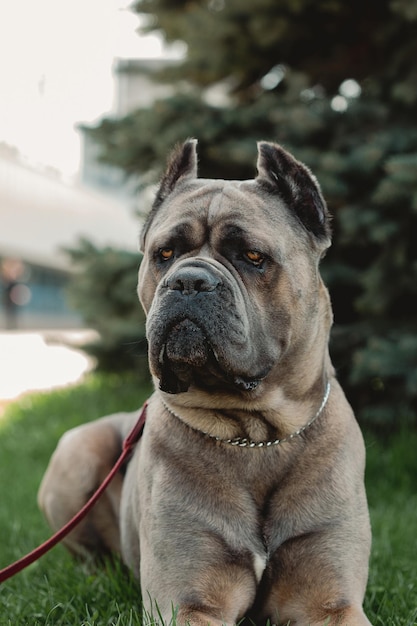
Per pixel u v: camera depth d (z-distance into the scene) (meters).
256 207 3.12
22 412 9.30
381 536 4.48
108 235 22.08
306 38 7.42
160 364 2.91
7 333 21.84
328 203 6.63
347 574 2.99
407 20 6.83
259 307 3.02
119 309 8.55
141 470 3.27
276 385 3.09
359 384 6.81
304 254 3.19
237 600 2.98
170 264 3.15
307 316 3.16
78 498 4.16
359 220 6.38
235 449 3.09
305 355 3.16
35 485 6.38
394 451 6.31
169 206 3.33
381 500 5.62
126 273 8.16
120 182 8.38
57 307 28.17
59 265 24.30
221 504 3.02
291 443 3.11
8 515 5.43
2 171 20.09
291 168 3.26
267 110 7.14
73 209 21.75
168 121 7.30
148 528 3.10
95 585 3.69
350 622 2.81
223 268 2.93
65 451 4.26
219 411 3.10
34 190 21.42
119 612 3.21
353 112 6.91
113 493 4.06
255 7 7.11
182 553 2.97
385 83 7.24
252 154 6.75
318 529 3.01
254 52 7.65
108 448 4.20
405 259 6.52
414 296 6.88
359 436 3.35
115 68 8.77
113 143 7.91
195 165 3.51
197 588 2.93
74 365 15.12
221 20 7.34
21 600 3.58
